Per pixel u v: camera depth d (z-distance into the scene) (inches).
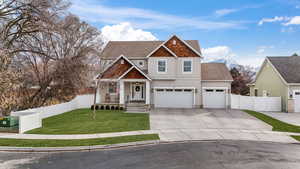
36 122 523.2
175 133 476.7
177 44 926.4
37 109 634.2
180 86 917.8
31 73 867.4
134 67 859.4
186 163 293.7
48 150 353.7
